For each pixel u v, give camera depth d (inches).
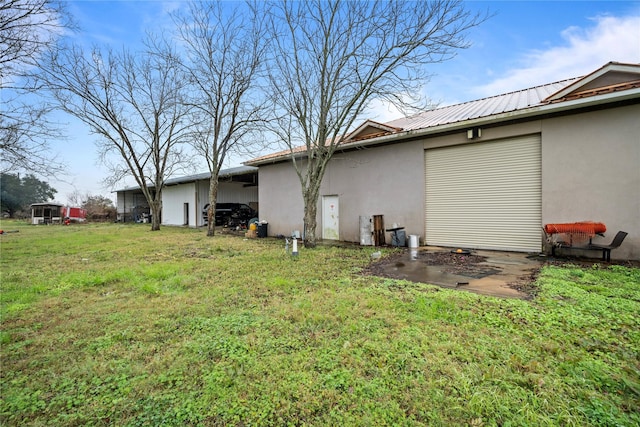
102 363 109.0
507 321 136.2
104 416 81.5
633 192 265.1
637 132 263.0
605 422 74.8
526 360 103.3
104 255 365.1
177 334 133.3
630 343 114.7
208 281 229.1
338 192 484.1
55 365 108.5
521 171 324.8
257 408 83.7
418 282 212.8
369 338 122.7
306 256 332.2
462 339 119.9
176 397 89.0
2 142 326.6
